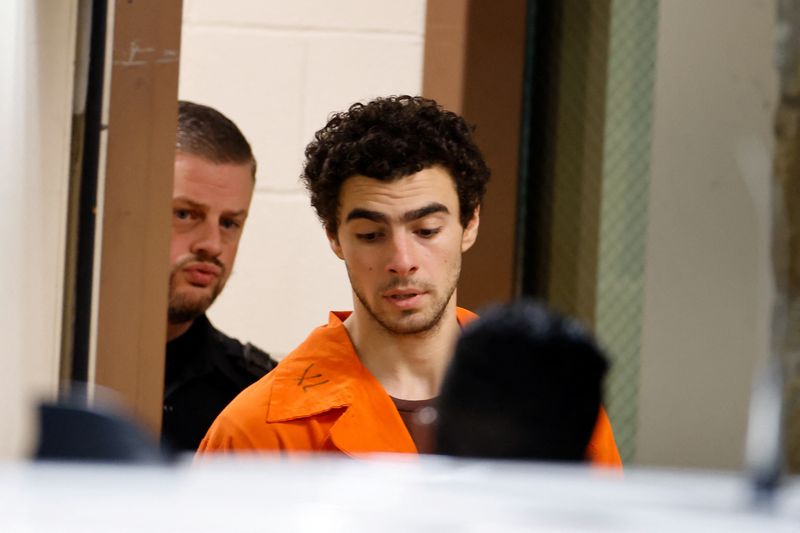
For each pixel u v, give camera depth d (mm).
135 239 7883
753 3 8789
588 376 3652
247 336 8883
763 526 2326
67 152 7410
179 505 2361
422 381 6359
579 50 9258
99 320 7859
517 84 9000
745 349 8875
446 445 3674
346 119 6430
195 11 8898
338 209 6289
